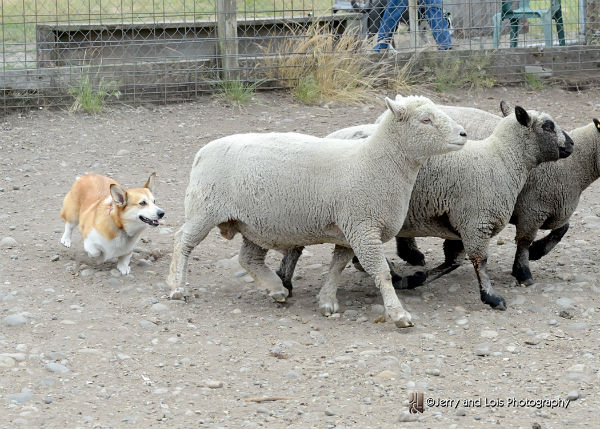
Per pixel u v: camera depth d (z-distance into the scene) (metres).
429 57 18.61
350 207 8.98
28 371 7.84
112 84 17.05
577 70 19.11
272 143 9.43
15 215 12.49
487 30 20.31
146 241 11.80
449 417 7.19
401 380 7.91
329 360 8.33
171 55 17.80
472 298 10.09
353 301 10.05
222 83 17.53
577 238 12.13
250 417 7.17
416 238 12.48
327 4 20.94
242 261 10.01
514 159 9.62
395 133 8.86
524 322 9.25
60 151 14.98
